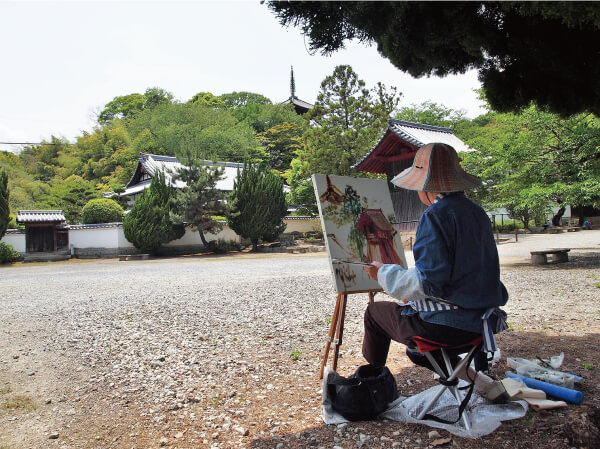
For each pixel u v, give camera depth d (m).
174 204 23.45
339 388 2.64
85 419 2.91
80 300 8.15
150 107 59.41
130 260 21.55
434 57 3.33
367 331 2.57
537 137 10.89
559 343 3.99
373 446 2.29
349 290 2.97
